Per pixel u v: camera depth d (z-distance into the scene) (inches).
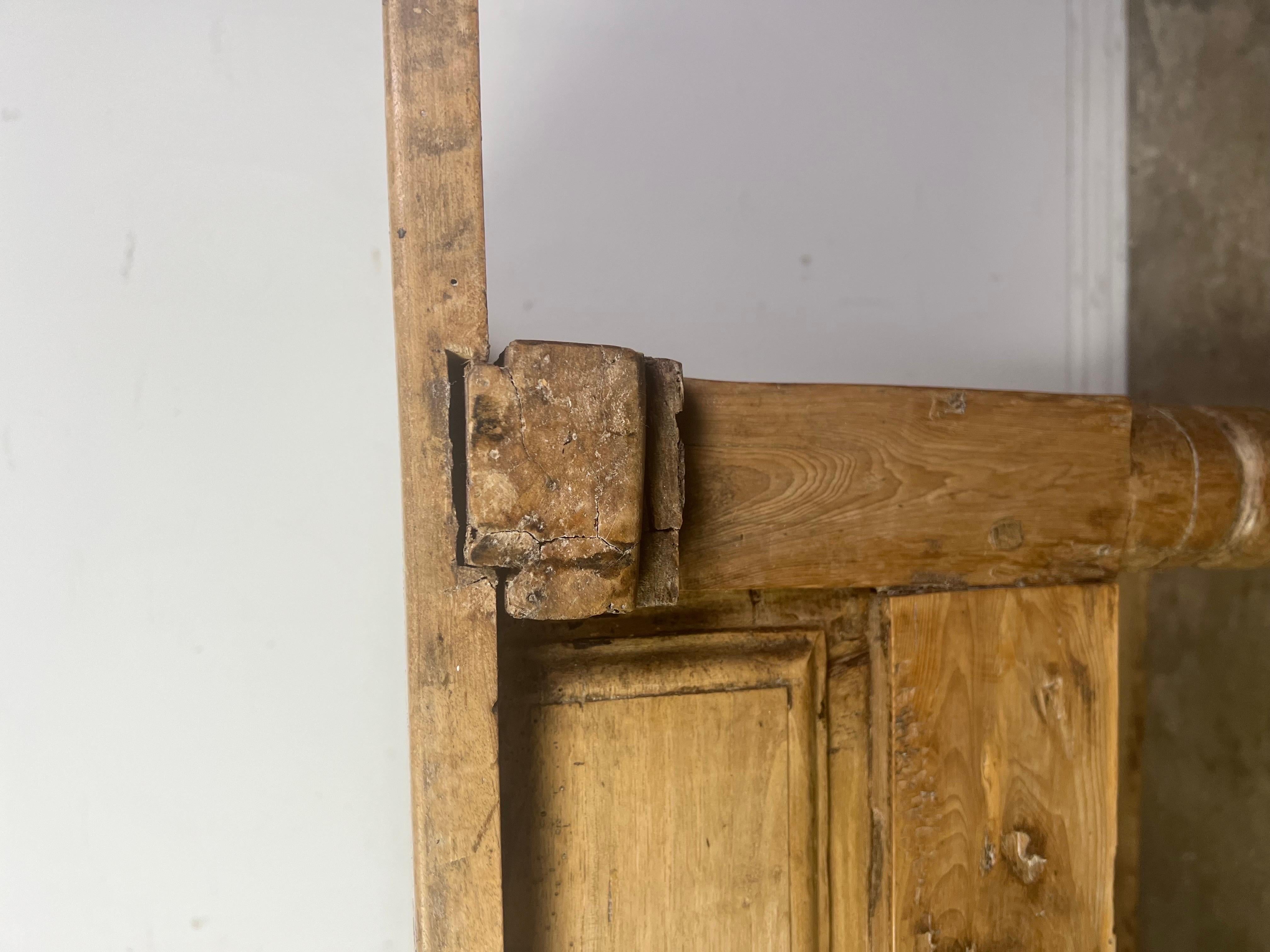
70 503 35.4
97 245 35.7
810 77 44.3
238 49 37.2
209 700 36.9
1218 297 46.7
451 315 23.5
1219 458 33.6
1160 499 32.9
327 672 38.3
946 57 46.9
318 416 38.2
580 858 27.4
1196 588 49.7
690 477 27.1
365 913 38.7
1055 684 31.4
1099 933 31.8
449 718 24.0
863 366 45.2
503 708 26.5
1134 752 53.2
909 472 29.5
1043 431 31.1
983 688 30.5
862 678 30.7
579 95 40.4
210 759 36.9
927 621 29.8
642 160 41.3
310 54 38.2
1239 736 46.9
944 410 29.8
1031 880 31.1
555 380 23.8
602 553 24.3
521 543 23.7
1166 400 49.4
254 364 37.4
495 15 39.4
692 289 42.1
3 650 34.9
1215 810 48.2
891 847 29.8
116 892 35.9
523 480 23.6
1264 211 44.8
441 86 23.3
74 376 35.4
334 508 38.3
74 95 35.4
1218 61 46.9
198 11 36.8
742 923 29.1
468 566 24.0
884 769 30.1
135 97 36.0
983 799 30.6
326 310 38.3
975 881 30.5
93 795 35.6
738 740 29.0
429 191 23.3
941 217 46.8
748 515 27.7
